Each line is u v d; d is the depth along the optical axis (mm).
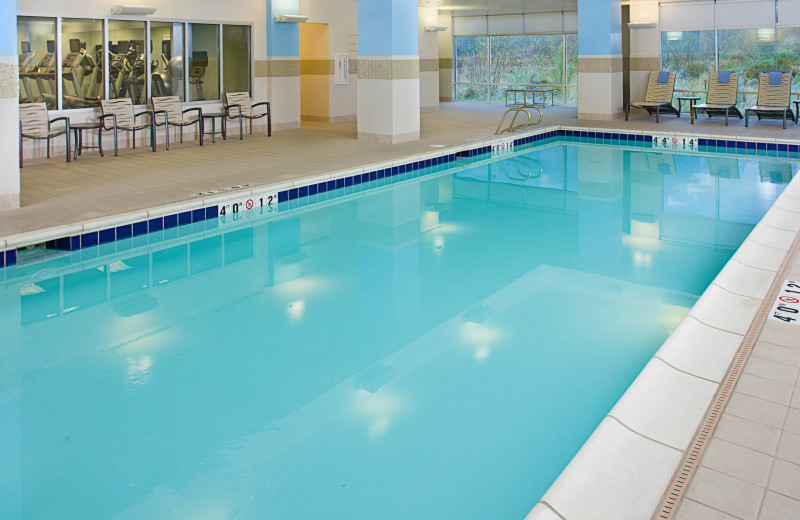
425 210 7180
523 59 18312
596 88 13820
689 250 5574
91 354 3725
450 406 3123
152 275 5109
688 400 2734
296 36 12672
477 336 3936
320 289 4801
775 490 2094
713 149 10969
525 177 8930
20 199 6445
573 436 2857
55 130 9070
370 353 3725
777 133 11062
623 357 3619
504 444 2801
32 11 9016
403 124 10711
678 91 14523
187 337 3969
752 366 2963
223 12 11461
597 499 2158
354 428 2936
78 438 2861
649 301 4449
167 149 9969
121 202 6398
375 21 10391
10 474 2590
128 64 10289
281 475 2598
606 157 10445
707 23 13875
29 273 5117
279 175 7809
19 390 3295
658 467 2297
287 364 3594
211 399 3207
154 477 2582
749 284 4113
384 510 2381
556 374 3434
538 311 4309
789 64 13234
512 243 5930
